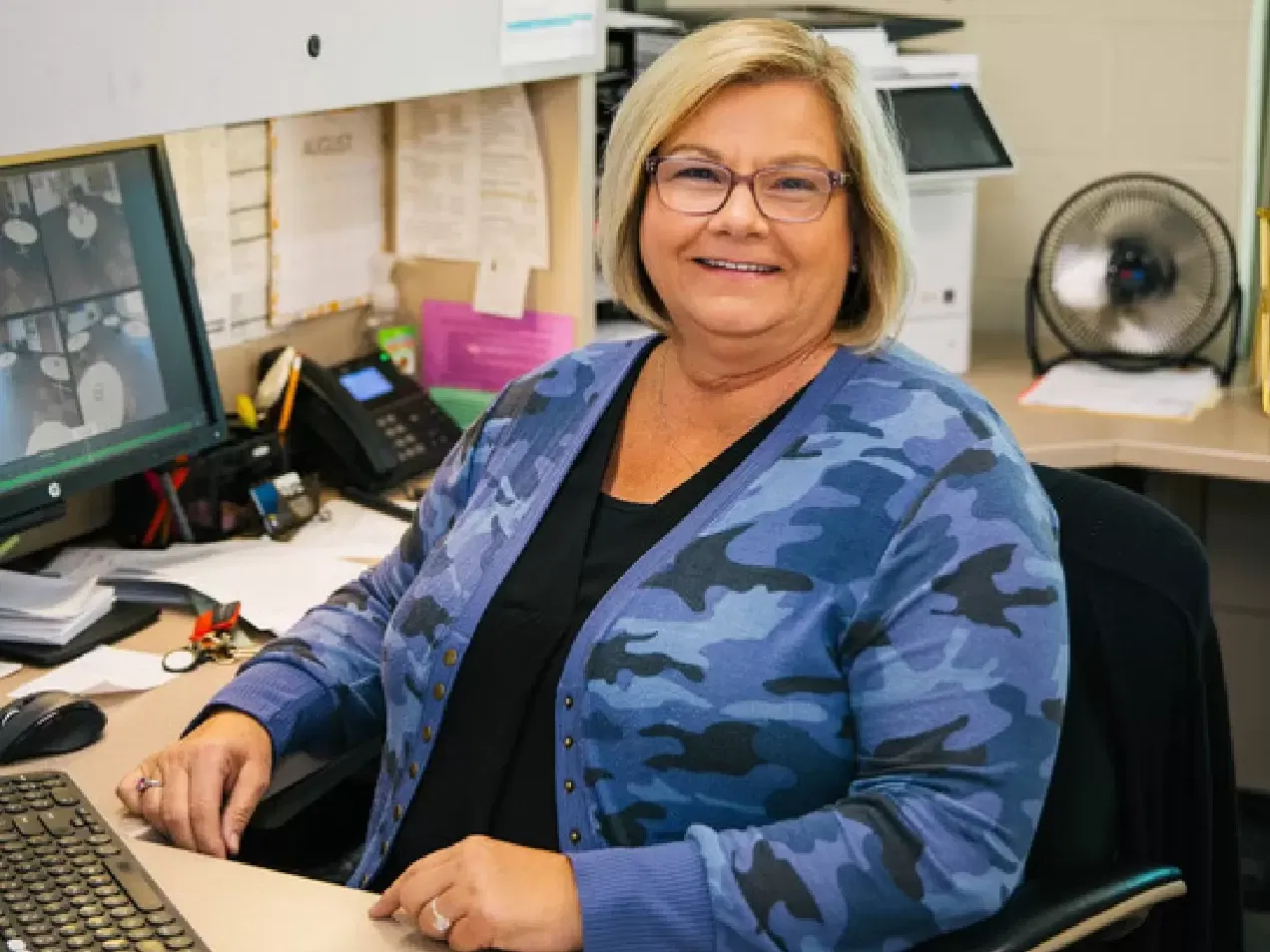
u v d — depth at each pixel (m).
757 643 1.37
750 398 1.52
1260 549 2.91
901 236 1.52
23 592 1.83
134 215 1.99
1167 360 2.83
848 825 1.27
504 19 2.25
